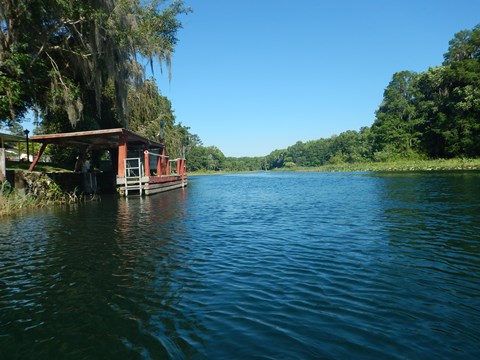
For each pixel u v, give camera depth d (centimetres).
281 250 750
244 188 3198
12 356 351
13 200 1490
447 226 963
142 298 492
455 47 6512
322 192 2278
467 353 335
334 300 468
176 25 2798
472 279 546
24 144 3581
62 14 1677
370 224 1027
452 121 5747
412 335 371
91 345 369
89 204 1772
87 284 557
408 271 589
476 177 2909
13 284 564
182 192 2725
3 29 1659
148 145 2741
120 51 2042
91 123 2484
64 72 2050
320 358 327
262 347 349
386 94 8394
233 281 553
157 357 339
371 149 8600
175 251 755
